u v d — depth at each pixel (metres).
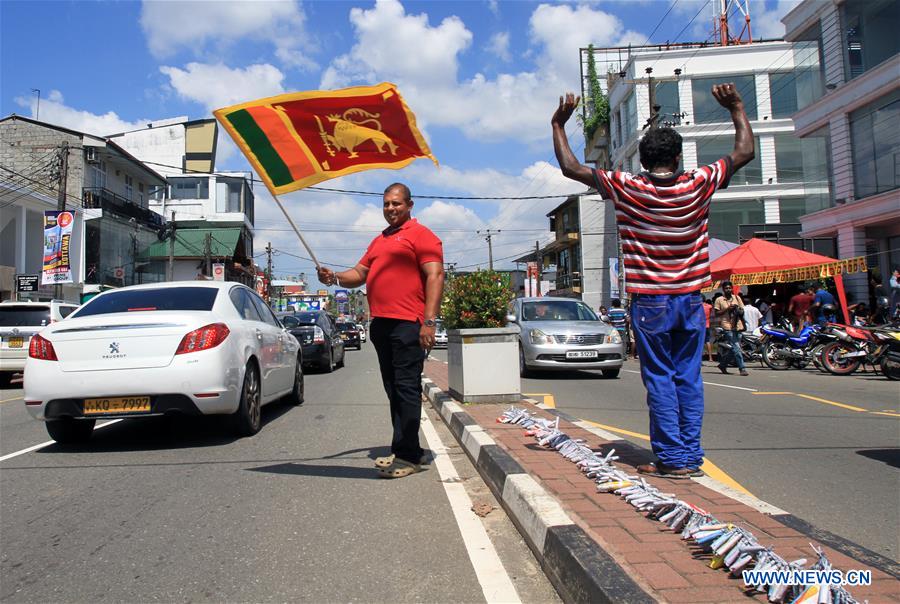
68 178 27.91
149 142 42.56
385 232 4.79
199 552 3.30
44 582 2.96
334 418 7.63
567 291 44.97
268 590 2.86
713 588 2.37
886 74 17.14
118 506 4.09
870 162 18.27
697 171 3.75
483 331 7.56
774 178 32.34
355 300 82.25
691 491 3.61
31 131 28.02
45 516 3.90
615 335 11.84
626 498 3.43
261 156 4.54
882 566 2.60
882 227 18.66
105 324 5.62
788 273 15.41
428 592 2.82
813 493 4.23
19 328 12.84
